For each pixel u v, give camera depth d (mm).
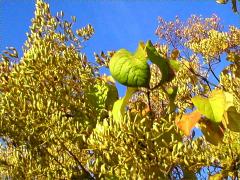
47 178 2656
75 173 2590
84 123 2686
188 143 1903
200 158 1884
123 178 1984
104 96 2732
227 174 1963
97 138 1980
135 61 1567
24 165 2773
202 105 1605
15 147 2930
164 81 1696
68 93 2756
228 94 1743
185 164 1938
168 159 1890
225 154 1940
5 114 2729
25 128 2668
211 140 1883
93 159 2469
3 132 2736
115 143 1928
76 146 2561
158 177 1939
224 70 2670
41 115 2596
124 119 1905
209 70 2750
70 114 2760
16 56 3070
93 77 2852
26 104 2672
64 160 2660
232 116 1755
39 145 2645
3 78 2826
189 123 1715
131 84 1560
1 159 2881
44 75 2818
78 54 2906
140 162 1920
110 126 1934
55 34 3125
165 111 2123
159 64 1687
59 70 2842
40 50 2830
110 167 2115
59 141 2521
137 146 1915
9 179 2820
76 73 2840
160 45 2467
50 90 2762
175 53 2471
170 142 1884
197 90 2521
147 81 1563
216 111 1599
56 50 3039
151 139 1897
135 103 2295
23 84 2783
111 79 2916
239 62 2639
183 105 2523
